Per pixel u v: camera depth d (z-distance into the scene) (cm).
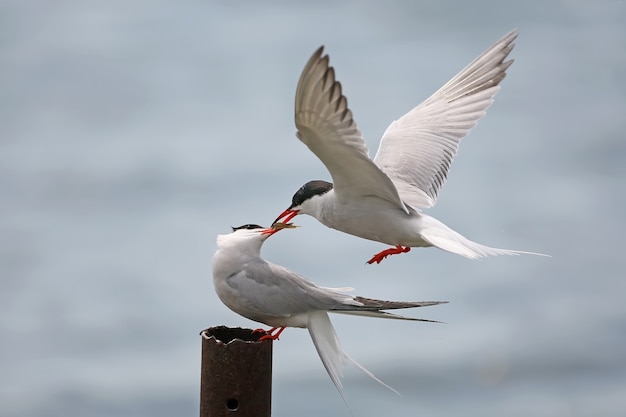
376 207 840
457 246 804
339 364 736
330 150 773
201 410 700
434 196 930
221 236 761
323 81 711
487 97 962
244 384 689
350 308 734
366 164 783
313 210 877
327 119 736
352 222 851
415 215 843
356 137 748
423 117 974
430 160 941
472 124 957
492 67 969
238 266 748
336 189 837
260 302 738
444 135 957
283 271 745
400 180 921
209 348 693
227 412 692
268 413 700
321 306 739
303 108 723
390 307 728
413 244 852
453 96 979
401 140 956
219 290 750
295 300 737
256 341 702
